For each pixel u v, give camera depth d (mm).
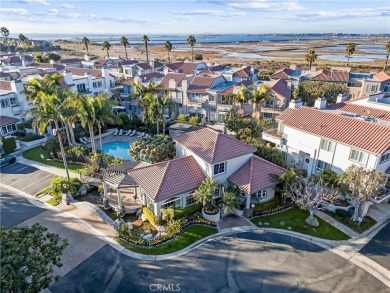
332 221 31500
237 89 60625
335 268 25266
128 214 34062
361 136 34219
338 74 82250
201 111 65250
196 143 35875
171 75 71188
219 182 34219
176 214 31219
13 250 18078
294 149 41281
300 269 25125
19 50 166625
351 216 32156
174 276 24469
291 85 68312
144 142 43281
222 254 26906
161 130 59719
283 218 32125
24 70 79438
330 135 36156
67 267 25438
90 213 33219
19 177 42625
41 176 42906
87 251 27328
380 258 26438
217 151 33562
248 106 62062
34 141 54875
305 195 30844
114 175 34469
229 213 32844
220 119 63969
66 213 33438
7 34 159750
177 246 27953
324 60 172625
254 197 32812
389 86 71812
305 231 29984
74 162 47188
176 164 33906
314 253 27016
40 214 33312
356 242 28453
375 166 32000
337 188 32156
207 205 32531
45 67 91750
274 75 87688
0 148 49500
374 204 34531
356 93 76938
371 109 45719
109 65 100375
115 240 28797
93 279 24219
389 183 33438
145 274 24688
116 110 67312
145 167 34344
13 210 34156
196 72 88625
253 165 34906
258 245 28062
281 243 28328
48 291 23031
